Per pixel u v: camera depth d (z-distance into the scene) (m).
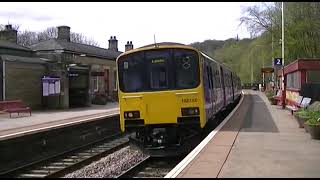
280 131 17.31
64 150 18.95
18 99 32.91
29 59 34.50
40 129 17.33
